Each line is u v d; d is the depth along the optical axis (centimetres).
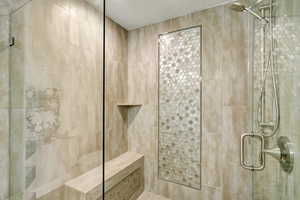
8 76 84
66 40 79
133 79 240
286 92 77
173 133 209
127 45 244
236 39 173
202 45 191
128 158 213
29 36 82
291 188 73
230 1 175
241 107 169
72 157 77
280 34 85
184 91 202
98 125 75
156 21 219
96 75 78
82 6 79
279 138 85
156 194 218
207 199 184
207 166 186
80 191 74
